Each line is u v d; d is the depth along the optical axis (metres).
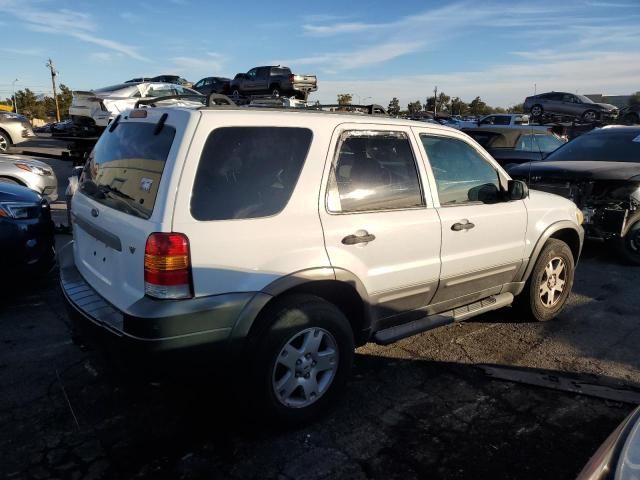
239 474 2.80
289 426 3.15
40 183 8.17
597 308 5.39
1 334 4.40
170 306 2.68
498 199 4.38
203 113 2.90
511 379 3.84
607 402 3.57
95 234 3.23
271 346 2.97
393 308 3.69
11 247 4.91
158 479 2.75
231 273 2.84
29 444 2.99
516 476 2.82
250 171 2.97
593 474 1.86
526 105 29.12
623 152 7.77
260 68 25.38
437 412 3.42
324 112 3.46
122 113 3.60
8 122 16.16
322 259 3.15
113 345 2.80
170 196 2.72
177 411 3.37
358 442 3.09
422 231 3.69
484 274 4.27
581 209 6.87
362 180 3.44
